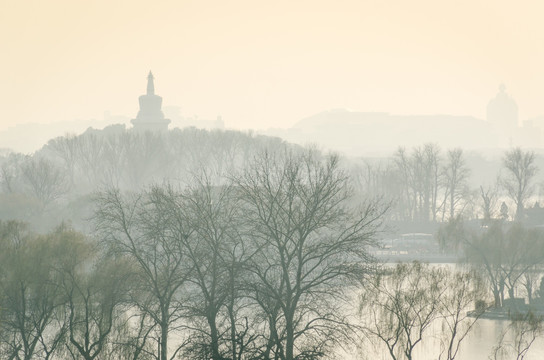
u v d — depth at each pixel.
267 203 189.12
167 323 178.50
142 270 190.62
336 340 174.25
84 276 198.12
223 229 179.88
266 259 180.62
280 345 158.00
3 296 190.75
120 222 194.38
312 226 177.00
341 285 180.75
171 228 187.12
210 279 191.12
